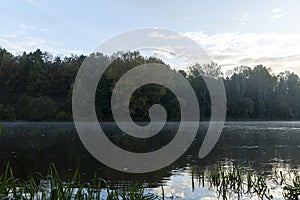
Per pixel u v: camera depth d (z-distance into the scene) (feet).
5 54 202.90
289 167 39.37
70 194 18.66
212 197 25.95
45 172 36.37
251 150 56.13
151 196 24.53
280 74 272.31
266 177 32.78
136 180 32.37
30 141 69.67
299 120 227.61
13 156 47.93
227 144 65.46
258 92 214.28
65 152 52.54
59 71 183.11
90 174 35.40
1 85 197.16
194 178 33.17
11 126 124.26
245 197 25.85
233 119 193.57
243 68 225.76
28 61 195.52
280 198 25.43
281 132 99.30
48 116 151.12
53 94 183.11
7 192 17.70
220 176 32.60
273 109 215.72
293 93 247.09
